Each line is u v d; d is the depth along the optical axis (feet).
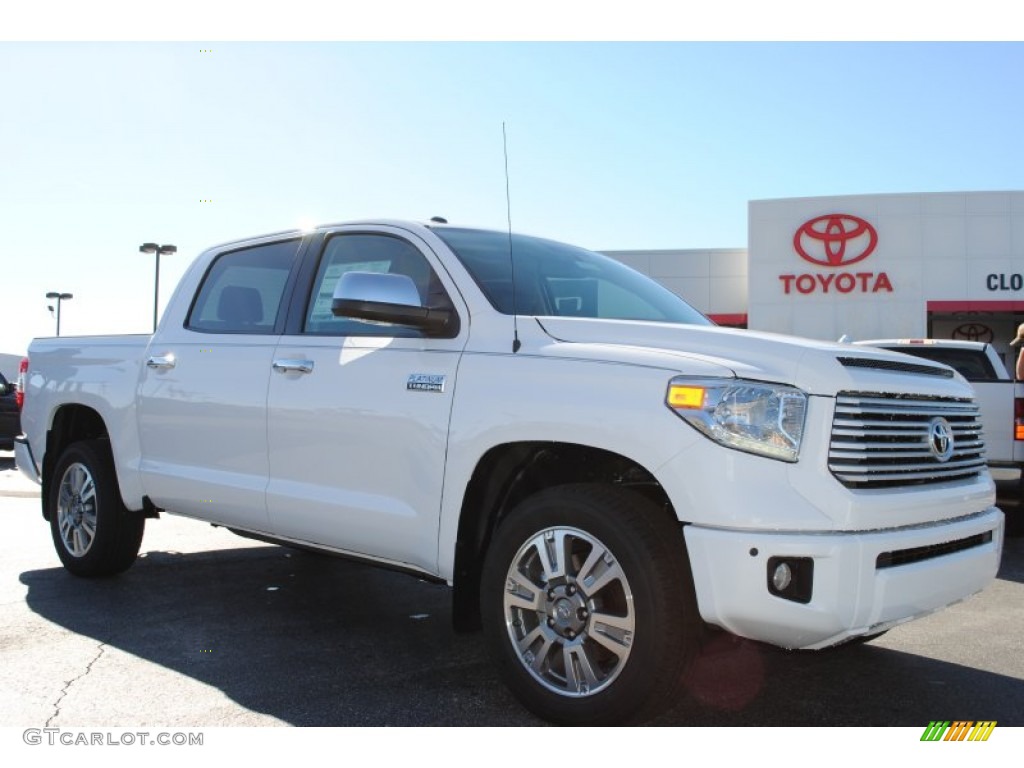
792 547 9.21
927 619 16.17
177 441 15.79
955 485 11.11
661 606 9.66
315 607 16.55
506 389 11.18
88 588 17.66
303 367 13.64
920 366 11.43
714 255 104.27
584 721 10.17
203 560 20.71
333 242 14.58
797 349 10.14
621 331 11.18
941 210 92.84
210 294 16.42
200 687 12.07
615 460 11.01
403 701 11.55
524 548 10.88
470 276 12.44
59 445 19.16
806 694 12.02
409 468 12.09
